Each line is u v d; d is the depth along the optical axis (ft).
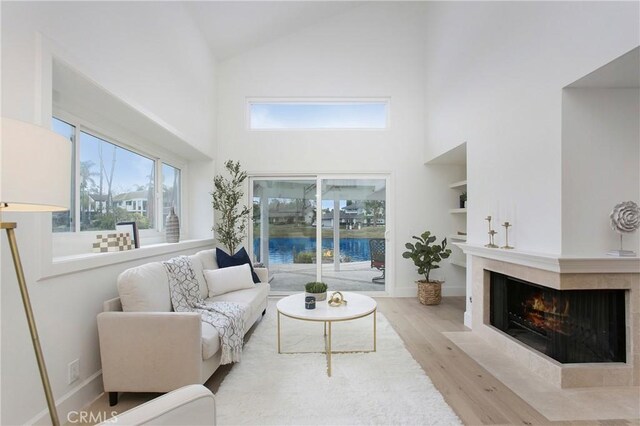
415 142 14.87
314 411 5.67
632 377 6.70
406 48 14.93
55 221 6.79
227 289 9.93
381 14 14.93
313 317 7.34
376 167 14.87
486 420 5.52
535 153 7.50
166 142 10.88
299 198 15.17
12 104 4.66
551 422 5.50
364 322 10.89
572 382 6.68
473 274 10.15
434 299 13.19
